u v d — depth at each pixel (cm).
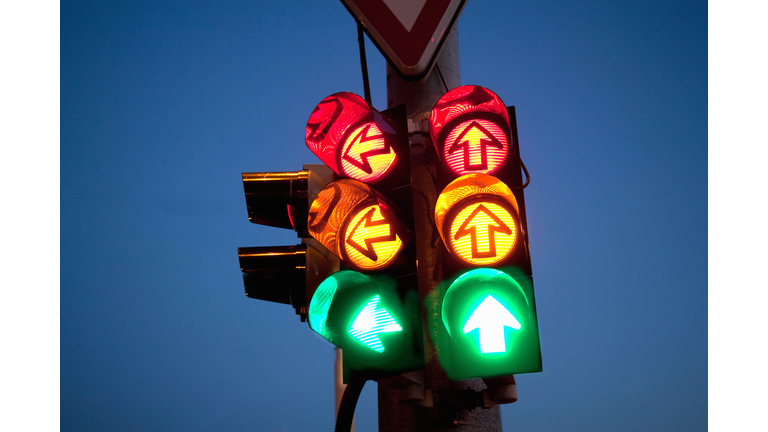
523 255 238
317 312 247
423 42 328
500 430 284
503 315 228
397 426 282
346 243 261
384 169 273
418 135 309
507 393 246
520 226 242
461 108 273
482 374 221
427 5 332
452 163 266
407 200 264
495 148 264
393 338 241
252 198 295
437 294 283
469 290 228
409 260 252
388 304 246
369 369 239
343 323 245
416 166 304
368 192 257
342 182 257
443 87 346
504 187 245
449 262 240
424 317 281
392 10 332
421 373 262
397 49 328
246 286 281
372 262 255
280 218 294
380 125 273
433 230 290
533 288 231
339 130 284
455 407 252
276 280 284
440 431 272
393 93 348
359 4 334
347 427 264
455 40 365
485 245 241
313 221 263
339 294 247
